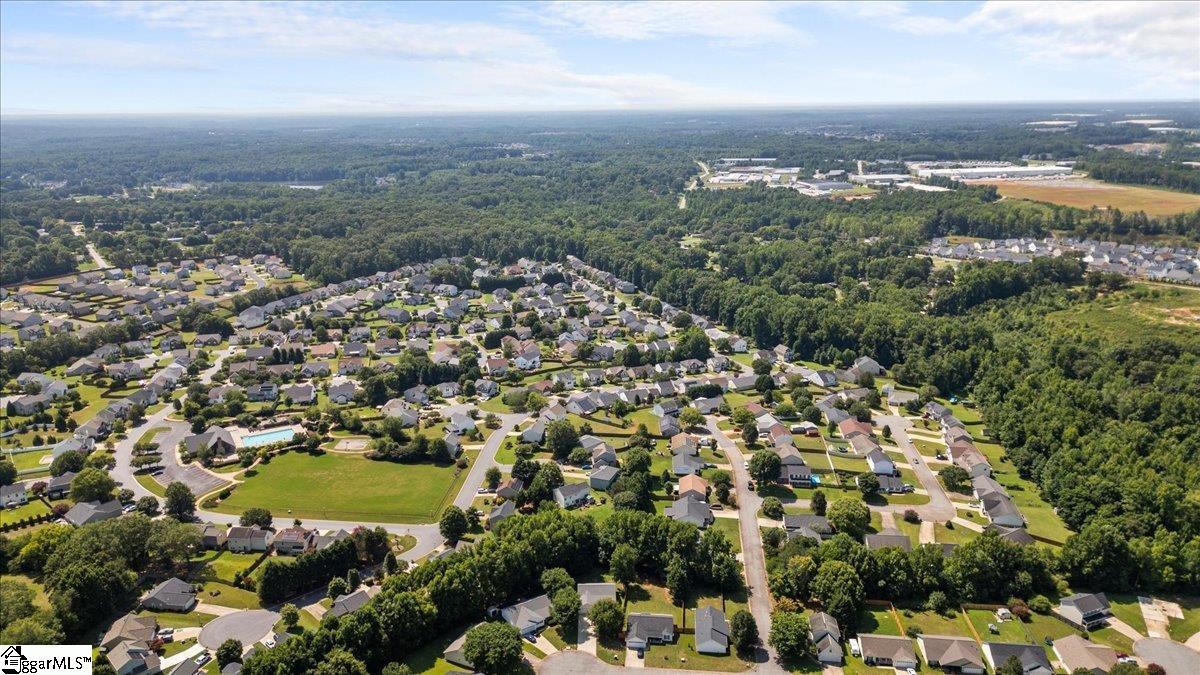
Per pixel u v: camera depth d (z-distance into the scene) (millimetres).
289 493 192375
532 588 151375
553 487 190125
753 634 134875
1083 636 139250
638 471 198125
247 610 145000
